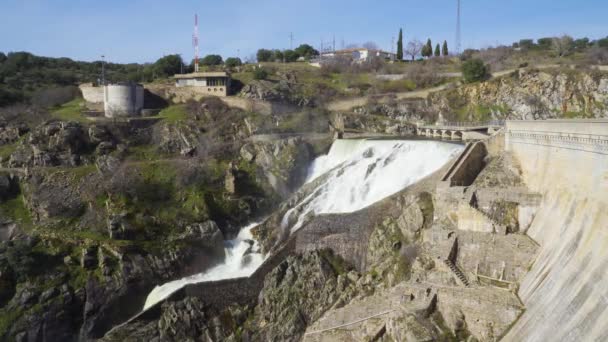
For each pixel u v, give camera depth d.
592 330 45.06
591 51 161.38
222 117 134.00
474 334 57.38
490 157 85.38
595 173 57.28
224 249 100.94
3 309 84.06
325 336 66.19
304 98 151.25
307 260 82.19
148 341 78.12
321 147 122.69
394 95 152.75
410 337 56.06
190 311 80.00
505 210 71.19
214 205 106.88
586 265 51.28
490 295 57.56
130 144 122.62
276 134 126.19
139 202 103.56
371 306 64.88
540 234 64.94
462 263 67.31
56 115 137.50
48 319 84.25
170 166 112.88
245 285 83.19
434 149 97.38
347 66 189.25
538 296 55.00
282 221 100.56
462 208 71.62
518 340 52.62
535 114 130.12
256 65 196.38
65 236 95.62
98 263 91.38
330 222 83.88
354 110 146.50
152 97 150.62
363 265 80.44
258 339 75.56
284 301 78.19
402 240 77.19
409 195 81.19
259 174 116.31
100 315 87.44
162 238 97.50
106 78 194.62
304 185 110.19
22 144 116.50
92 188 105.31
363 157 110.31
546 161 70.88
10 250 88.69
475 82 144.75
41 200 102.44
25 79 181.38
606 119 55.41
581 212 58.19
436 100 145.38
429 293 61.59
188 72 190.25
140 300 90.56
